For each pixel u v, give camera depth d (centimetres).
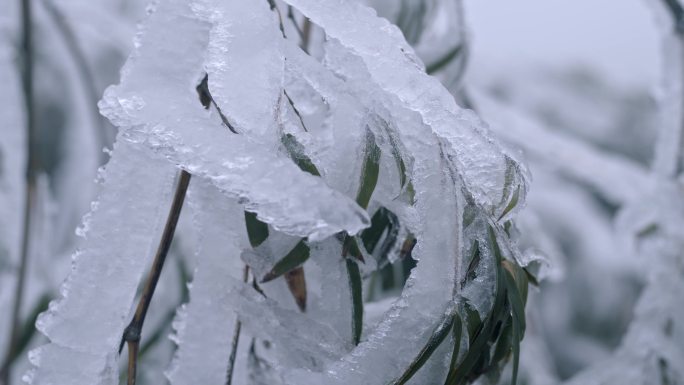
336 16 50
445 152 51
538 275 59
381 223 54
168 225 53
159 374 88
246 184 45
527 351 114
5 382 94
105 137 129
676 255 96
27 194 98
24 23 100
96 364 51
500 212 51
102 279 51
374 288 72
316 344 53
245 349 58
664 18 110
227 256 54
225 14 50
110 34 138
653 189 104
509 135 140
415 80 50
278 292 55
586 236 195
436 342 49
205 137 47
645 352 92
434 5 76
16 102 110
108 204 51
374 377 50
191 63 50
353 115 51
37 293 107
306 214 44
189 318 54
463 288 50
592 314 190
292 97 55
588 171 141
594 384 93
